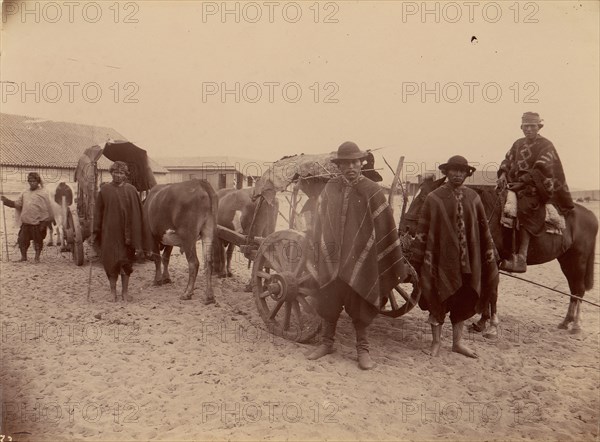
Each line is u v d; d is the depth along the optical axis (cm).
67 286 733
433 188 516
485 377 450
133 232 646
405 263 484
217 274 795
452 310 495
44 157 908
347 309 462
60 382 434
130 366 463
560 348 522
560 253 568
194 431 360
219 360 474
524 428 372
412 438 359
